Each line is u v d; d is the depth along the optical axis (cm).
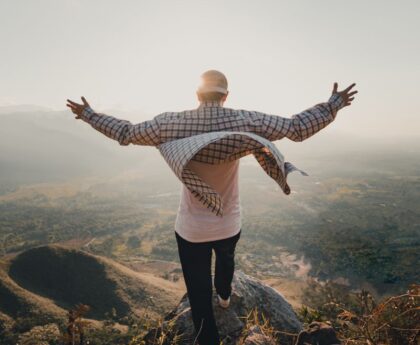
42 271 6247
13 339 4531
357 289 6309
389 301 180
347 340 180
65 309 5422
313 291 5666
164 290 6141
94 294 5875
